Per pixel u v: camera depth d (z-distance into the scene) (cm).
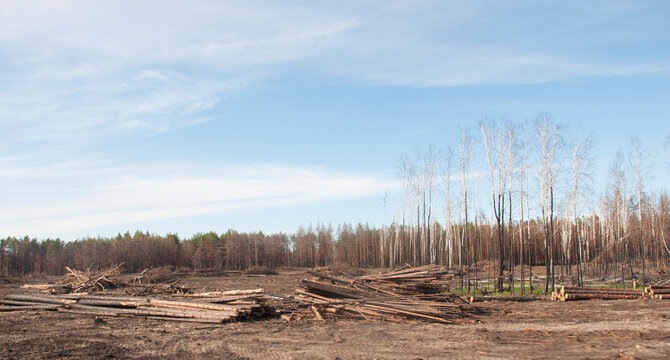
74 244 9406
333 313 1728
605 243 4906
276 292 3117
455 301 1969
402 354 1062
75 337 1350
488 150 2861
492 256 5738
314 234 9425
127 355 1112
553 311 1836
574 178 3189
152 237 8531
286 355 1082
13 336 1359
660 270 4116
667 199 5719
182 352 1141
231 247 8694
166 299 1858
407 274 2138
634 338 1188
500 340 1207
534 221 6253
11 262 8225
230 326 1536
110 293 2709
